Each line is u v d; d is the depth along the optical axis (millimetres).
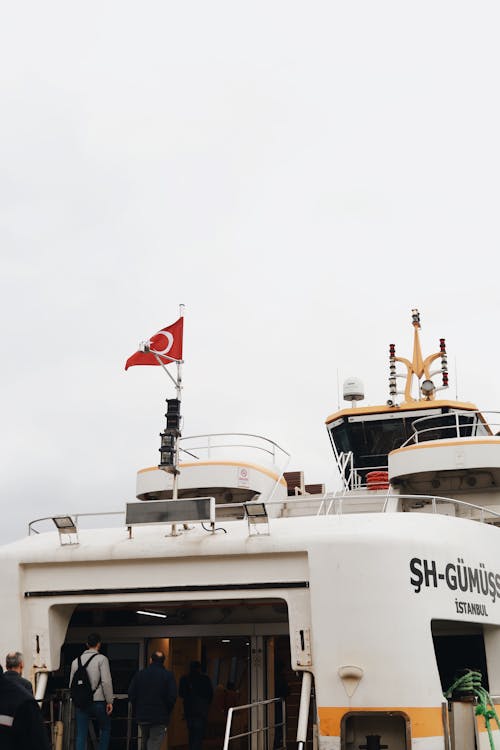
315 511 15461
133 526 10586
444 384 20547
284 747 11562
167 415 11023
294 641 9688
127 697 11883
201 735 11508
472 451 14477
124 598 10305
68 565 10523
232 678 13680
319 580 9562
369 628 9336
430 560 9742
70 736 11117
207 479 15133
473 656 11586
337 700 9328
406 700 9164
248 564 9961
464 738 9750
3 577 10617
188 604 11242
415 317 21172
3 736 5684
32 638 10531
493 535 11406
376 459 19891
